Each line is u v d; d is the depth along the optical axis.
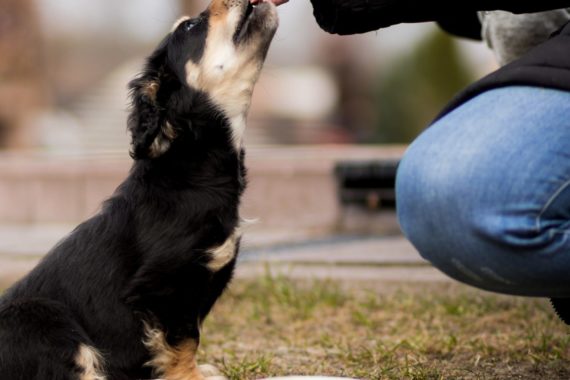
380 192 8.39
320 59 24.17
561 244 2.42
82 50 23.97
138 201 3.56
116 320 3.44
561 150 2.41
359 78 23.89
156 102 3.67
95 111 20.69
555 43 2.60
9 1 21.08
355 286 5.76
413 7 2.75
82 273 3.46
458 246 2.52
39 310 3.36
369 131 20.80
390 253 6.96
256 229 8.72
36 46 21.69
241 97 3.85
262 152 10.01
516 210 2.41
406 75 17.67
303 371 3.94
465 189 2.45
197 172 3.63
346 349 4.29
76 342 3.34
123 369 3.46
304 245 7.61
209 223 3.54
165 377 3.55
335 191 8.53
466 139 2.51
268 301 5.38
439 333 4.51
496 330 4.56
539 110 2.47
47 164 9.79
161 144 3.63
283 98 23.27
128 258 3.47
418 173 2.58
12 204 9.89
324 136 21.78
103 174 9.37
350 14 2.82
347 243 7.64
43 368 3.29
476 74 17.30
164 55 3.93
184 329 3.52
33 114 21.34
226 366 4.03
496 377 3.71
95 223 3.58
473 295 5.28
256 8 3.92
